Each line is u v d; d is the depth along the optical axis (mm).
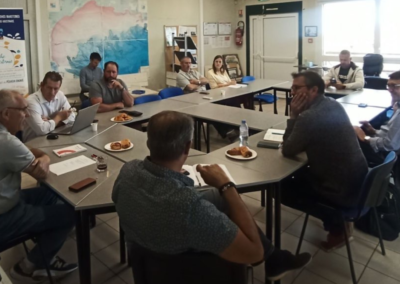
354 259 2438
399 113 2760
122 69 6840
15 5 5406
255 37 8680
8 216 1971
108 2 6398
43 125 3117
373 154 3033
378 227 2480
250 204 3242
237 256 1234
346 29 7375
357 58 7316
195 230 1191
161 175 1273
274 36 8359
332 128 2154
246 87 5547
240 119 3545
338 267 2363
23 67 5348
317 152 2219
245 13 8719
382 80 5535
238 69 8938
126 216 1320
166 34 7441
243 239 1241
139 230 1273
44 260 2115
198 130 3838
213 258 1251
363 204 2104
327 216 2256
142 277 1358
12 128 2070
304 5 7742
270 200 2137
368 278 2252
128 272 2367
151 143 1302
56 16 5836
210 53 8430
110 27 6508
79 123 3123
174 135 1280
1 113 2002
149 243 1260
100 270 2387
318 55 7805
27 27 5594
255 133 3215
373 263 2391
